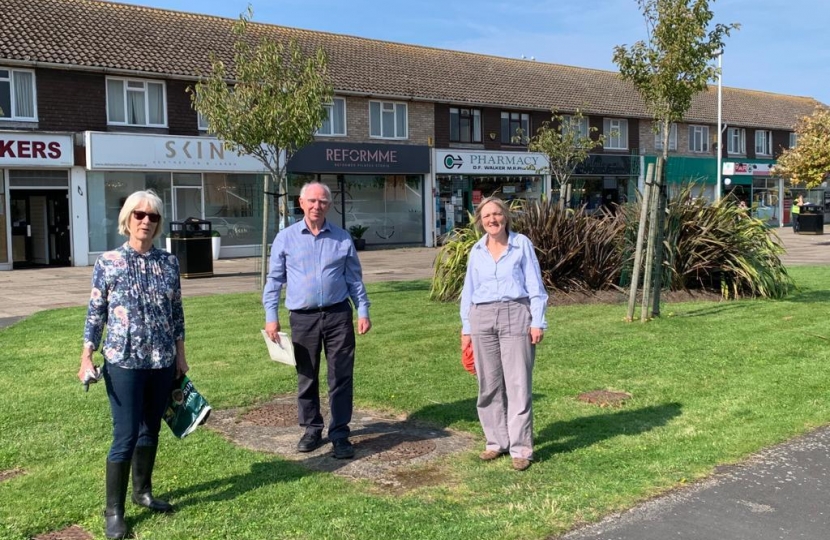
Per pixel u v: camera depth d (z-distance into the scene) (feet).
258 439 17.52
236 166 80.59
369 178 94.32
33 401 20.59
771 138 142.10
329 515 13.05
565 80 119.65
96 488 14.47
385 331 30.58
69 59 69.77
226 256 82.23
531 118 107.65
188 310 37.47
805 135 98.43
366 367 24.29
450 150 99.09
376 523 12.66
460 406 19.83
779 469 14.97
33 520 13.08
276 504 13.62
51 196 74.02
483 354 15.83
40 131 68.44
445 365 24.48
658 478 14.49
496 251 15.98
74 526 13.01
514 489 14.17
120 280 12.78
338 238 16.60
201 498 13.98
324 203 16.30
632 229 39.73
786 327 30.30
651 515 12.94
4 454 16.44
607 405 19.62
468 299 16.26
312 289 16.24
